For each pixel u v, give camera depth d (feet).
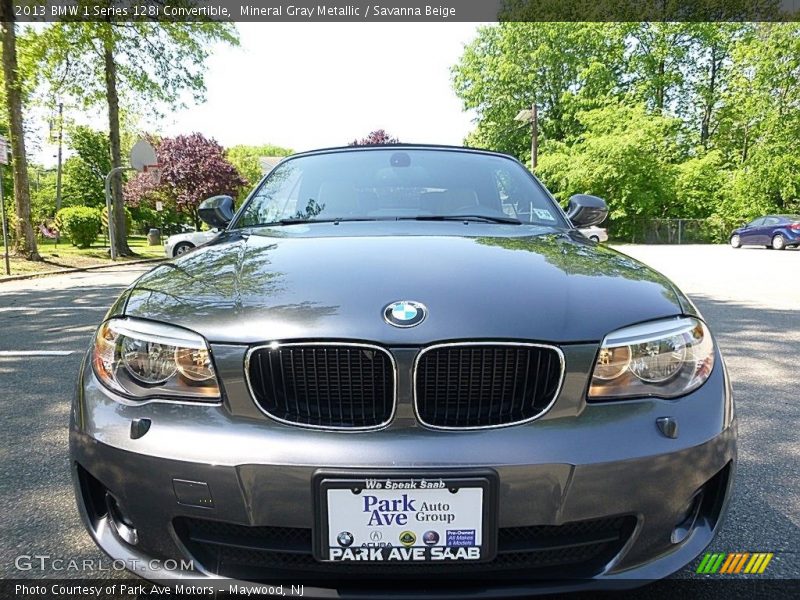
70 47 47.44
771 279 33.76
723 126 108.37
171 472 4.74
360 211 8.55
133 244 91.45
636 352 5.00
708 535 5.10
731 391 5.48
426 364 4.83
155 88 53.57
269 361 4.88
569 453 4.65
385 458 4.58
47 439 9.77
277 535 4.81
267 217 8.63
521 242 6.88
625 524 4.87
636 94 104.22
